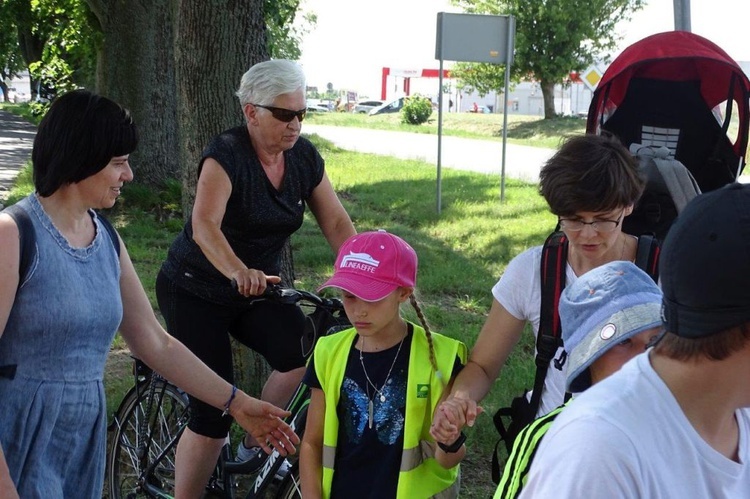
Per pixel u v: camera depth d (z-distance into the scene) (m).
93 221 2.73
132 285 2.90
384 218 12.59
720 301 1.34
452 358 2.79
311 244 10.35
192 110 5.43
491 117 45.81
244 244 3.75
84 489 2.70
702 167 3.77
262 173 3.62
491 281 8.60
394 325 2.85
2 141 30.12
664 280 1.41
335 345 2.92
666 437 1.41
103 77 13.20
